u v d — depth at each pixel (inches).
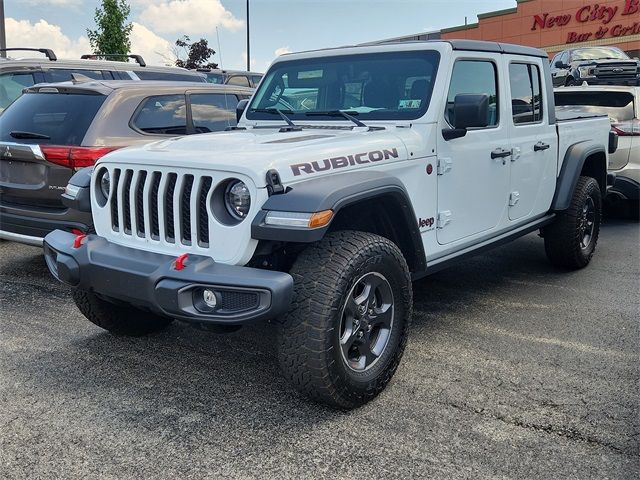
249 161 119.7
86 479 108.0
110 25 621.3
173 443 119.0
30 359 157.1
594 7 1116.5
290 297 113.7
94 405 133.7
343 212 136.7
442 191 159.9
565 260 232.4
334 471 109.8
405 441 118.8
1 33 538.3
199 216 124.1
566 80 528.7
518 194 195.5
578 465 110.9
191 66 908.6
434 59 161.0
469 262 253.6
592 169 251.4
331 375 121.1
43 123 209.9
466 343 166.9
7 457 114.4
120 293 125.6
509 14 1235.2
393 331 136.5
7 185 208.7
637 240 290.8
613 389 139.5
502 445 117.3
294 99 182.9
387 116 161.5
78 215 197.2
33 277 228.4
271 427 124.4
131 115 217.5
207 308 116.6
